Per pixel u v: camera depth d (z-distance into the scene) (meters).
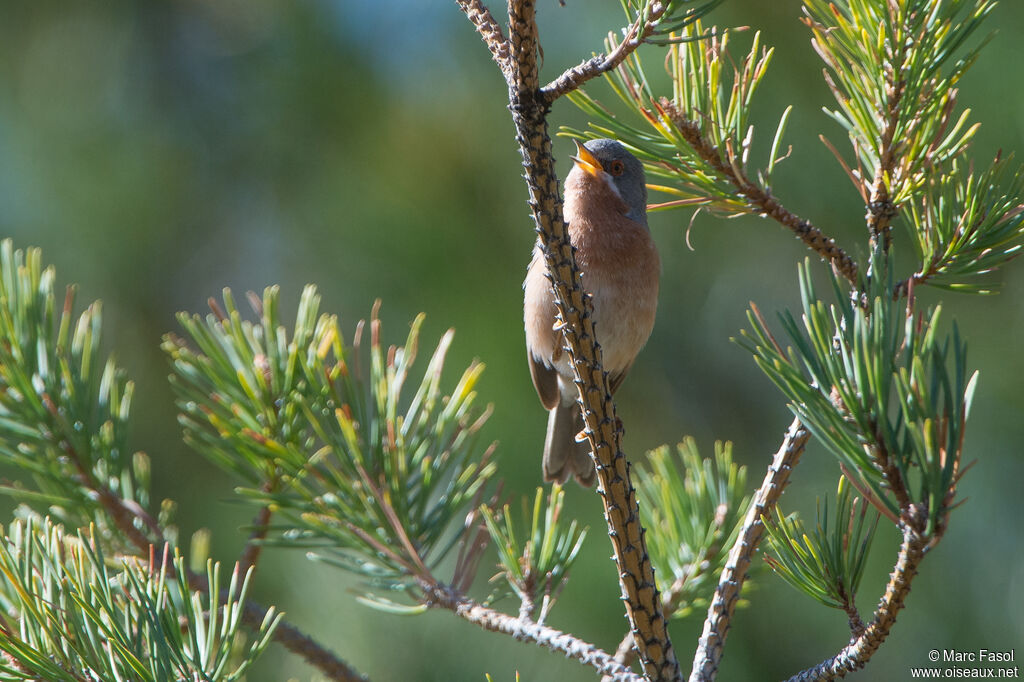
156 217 10.83
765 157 9.04
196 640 4.15
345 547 5.27
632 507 4.43
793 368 3.71
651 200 10.23
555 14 9.44
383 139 9.95
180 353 5.33
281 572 9.12
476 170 9.63
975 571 9.12
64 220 10.66
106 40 11.31
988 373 9.00
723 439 10.47
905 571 3.62
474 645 8.69
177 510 9.70
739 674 8.80
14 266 5.35
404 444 5.45
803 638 8.97
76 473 5.25
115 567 5.20
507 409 9.18
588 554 8.52
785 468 4.69
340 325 9.86
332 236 10.01
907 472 3.52
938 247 4.69
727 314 10.74
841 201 9.10
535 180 4.44
